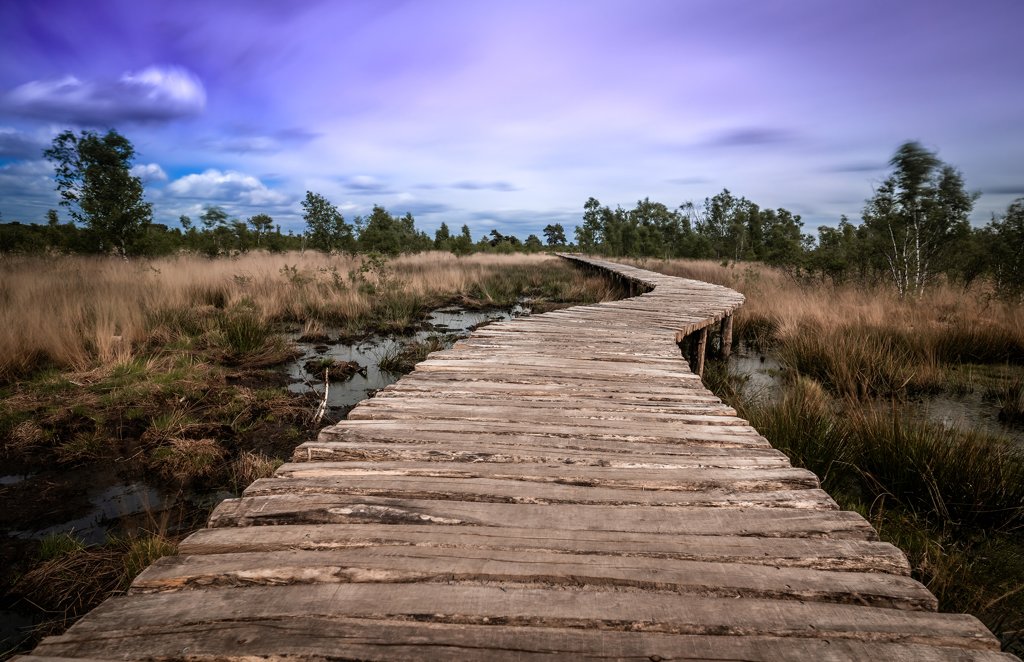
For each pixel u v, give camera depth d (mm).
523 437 2820
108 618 1406
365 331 9562
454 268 21188
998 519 3336
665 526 1952
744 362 8297
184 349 7227
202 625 1391
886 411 4879
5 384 5566
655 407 3402
